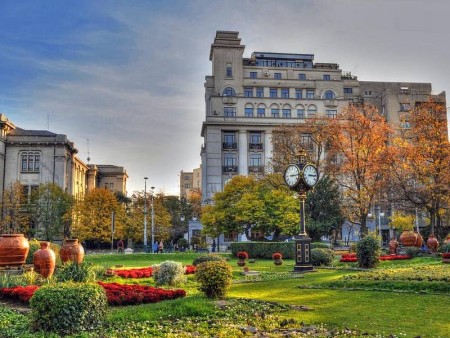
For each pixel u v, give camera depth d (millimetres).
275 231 45031
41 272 17938
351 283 16625
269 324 10680
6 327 10031
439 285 15070
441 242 39938
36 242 24406
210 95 75938
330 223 42219
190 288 17828
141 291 14508
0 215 62500
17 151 69250
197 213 82938
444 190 37406
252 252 38875
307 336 9586
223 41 77188
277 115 75375
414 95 79125
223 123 71062
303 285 17453
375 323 10805
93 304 10047
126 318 10992
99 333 9672
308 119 59500
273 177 48812
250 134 72500
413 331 10055
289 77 79812
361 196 42781
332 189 43875
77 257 21578
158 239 71625
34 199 63750
